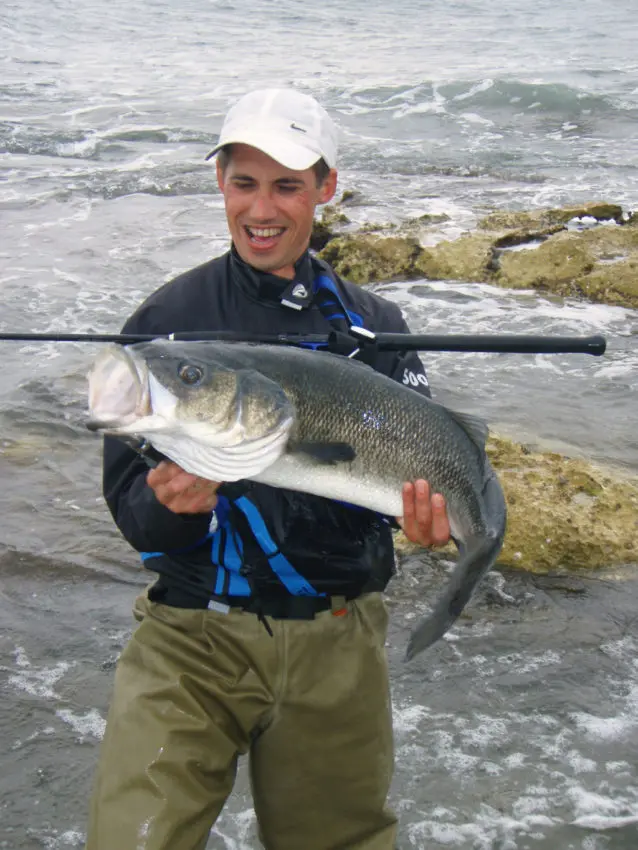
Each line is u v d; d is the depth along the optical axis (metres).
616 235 10.08
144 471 2.24
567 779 3.42
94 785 2.24
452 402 6.61
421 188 13.33
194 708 2.25
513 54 26.39
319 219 11.42
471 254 9.72
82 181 13.21
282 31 30.45
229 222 2.45
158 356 1.87
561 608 4.38
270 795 2.46
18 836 3.17
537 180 13.84
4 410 6.39
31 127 16.41
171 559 2.33
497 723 3.69
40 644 4.14
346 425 2.09
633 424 6.28
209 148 15.45
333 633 2.35
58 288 9.03
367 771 2.45
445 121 17.98
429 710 3.76
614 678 3.94
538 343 2.46
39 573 4.66
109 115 17.55
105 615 4.36
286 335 2.36
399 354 2.60
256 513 2.22
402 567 4.68
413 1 37.44
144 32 29.36
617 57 25.56
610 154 15.46
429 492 2.15
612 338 7.96
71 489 5.48
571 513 4.80
